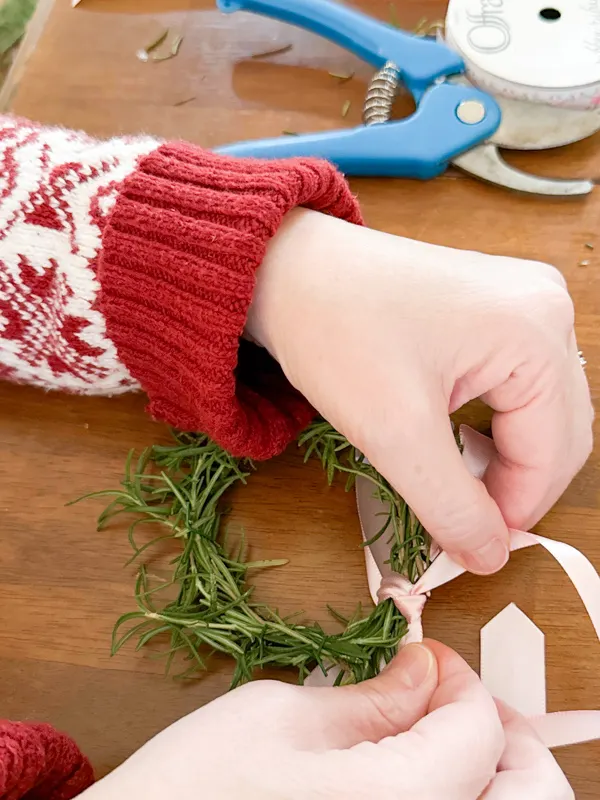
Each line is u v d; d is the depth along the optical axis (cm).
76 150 47
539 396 43
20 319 48
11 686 46
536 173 53
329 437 48
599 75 52
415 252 43
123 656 46
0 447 49
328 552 47
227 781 38
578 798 44
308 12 55
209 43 57
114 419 50
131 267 44
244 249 42
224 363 43
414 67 54
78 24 58
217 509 48
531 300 43
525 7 53
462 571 46
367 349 42
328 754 39
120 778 38
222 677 46
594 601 45
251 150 52
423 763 39
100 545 48
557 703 45
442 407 42
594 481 47
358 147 52
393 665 43
